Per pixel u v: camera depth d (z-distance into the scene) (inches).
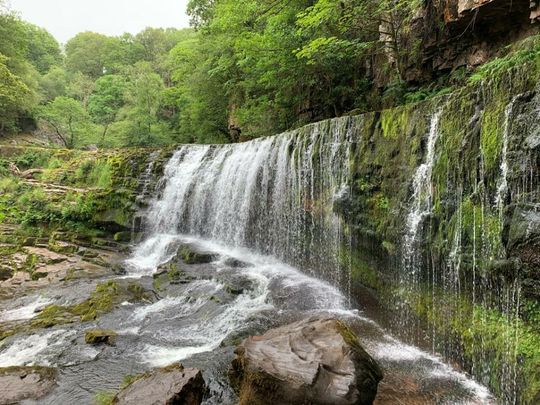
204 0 1035.9
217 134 1008.2
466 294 197.9
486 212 186.5
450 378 193.0
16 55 1350.9
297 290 322.0
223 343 244.4
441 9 366.0
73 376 210.8
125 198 613.9
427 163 238.7
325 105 578.6
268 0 573.0
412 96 387.5
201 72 876.6
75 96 1921.8
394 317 255.9
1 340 262.7
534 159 155.9
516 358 161.5
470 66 355.9
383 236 273.6
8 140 1277.1
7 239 534.0
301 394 152.4
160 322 286.7
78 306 325.4
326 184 352.2
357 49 480.7
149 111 1202.0
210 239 535.8
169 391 166.7
